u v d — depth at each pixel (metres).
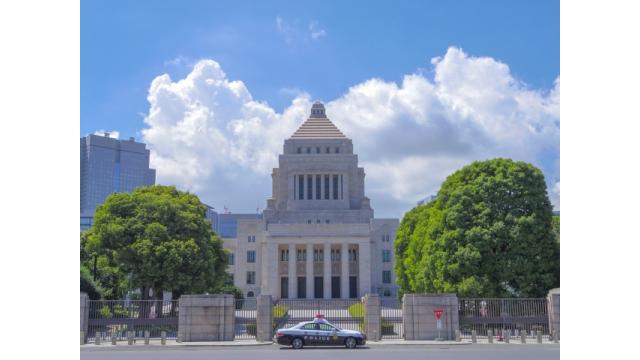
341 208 143.38
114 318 47.94
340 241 125.25
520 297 54.28
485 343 44.28
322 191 144.88
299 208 143.50
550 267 54.97
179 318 47.00
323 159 146.62
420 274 62.28
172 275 61.12
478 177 59.44
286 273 128.00
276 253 124.88
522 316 47.81
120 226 61.91
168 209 65.19
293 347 42.12
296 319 60.62
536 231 54.81
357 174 151.00
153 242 61.69
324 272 124.62
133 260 61.84
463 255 54.84
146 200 65.44
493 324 49.56
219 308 47.41
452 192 59.19
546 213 56.75
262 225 138.25
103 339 47.38
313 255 126.94
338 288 128.62
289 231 126.06
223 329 47.22
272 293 123.19
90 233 73.50
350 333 42.34
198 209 72.19
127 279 68.31
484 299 48.72
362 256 124.81
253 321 53.56
